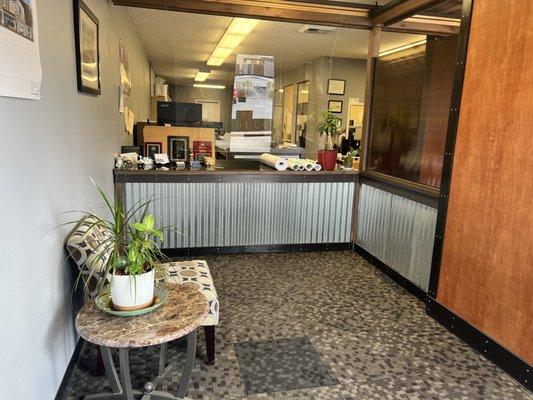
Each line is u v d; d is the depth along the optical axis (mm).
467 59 2408
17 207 1372
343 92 7355
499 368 2219
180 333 1463
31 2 1466
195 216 3783
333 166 4086
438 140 2891
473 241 2396
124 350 1540
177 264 2412
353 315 2795
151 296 1613
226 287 3199
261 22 4793
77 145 2215
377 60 3850
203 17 4711
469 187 2418
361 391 2004
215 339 2422
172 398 1791
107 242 1839
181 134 4277
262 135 4770
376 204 3756
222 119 9234
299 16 3734
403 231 3299
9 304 1300
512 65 2074
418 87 3156
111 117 3453
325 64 7188
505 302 2172
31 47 1469
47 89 1705
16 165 1366
